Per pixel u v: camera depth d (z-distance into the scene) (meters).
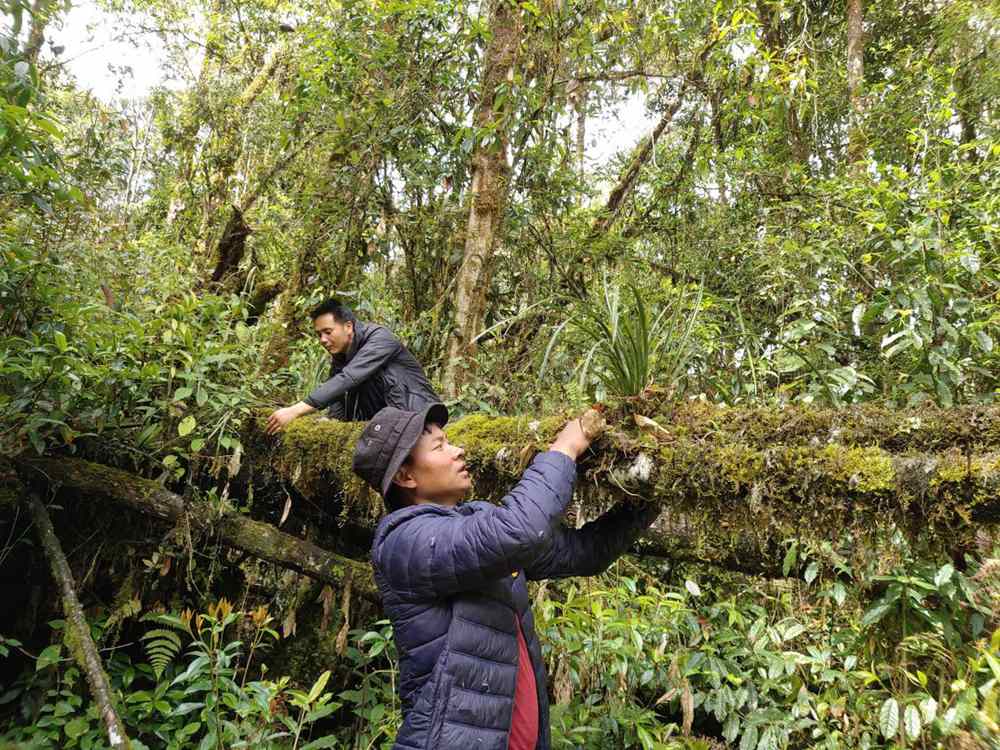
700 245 5.11
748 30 4.75
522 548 1.38
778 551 2.81
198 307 3.31
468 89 4.50
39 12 2.73
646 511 1.94
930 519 1.47
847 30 6.61
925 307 2.83
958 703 1.91
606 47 4.83
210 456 3.09
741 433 1.77
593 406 1.88
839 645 2.61
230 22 8.11
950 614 2.06
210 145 7.40
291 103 5.10
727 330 4.00
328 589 3.21
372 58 4.30
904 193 3.50
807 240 4.39
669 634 2.87
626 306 2.25
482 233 4.28
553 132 4.72
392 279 4.88
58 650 2.74
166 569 3.07
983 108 5.62
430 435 1.73
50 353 2.73
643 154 5.69
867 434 1.61
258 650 3.57
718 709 2.58
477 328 4.24
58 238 3.12
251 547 3.10
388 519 1.59
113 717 2.23
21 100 2.50
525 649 1.73
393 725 2.66
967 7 5.66
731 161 5.10
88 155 3.79
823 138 6.12
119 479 3.05
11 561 3.36
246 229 5.71
